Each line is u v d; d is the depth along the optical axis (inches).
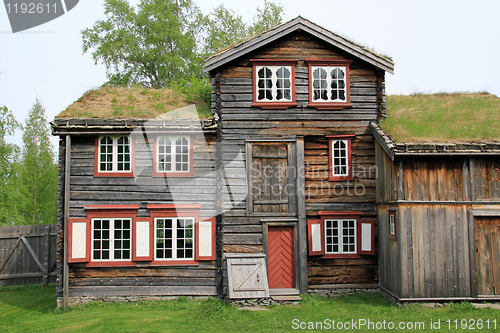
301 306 415.2
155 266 450.3
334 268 463.8
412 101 601.0
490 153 398.3
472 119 491.2
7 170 721.0
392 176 416.5
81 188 449.4
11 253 549.0
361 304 412.8
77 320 376.8
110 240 447.8
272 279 457.1
